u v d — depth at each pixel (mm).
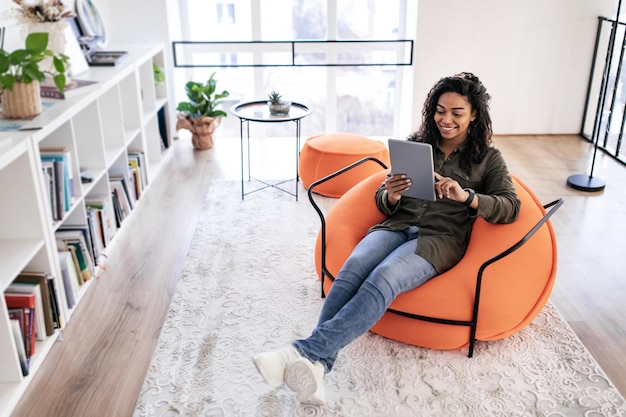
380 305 2041
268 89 4883
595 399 2066
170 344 2361
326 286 2572
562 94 4738
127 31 4441
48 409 2037
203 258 2996
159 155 4234
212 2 4648
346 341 1995
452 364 2240
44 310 2326
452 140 2322
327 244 2506
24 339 2186
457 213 2307
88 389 2135
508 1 4445
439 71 4633
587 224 3354
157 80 4230
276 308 2586
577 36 4551
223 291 2713
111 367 2250
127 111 3707
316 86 4887
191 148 4629
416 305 2209
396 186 2176
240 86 4863
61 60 2539
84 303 2654
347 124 5023
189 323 2488
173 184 3945
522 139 4758
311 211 3516
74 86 2893
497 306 2199
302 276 2832
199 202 3672
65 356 2309
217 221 3389
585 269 2902
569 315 2553
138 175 3645
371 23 4738
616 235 3230
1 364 2072
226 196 3725
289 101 3660
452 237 2279
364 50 4762
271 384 1918
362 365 2234
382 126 5039
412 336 2273
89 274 2787
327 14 4672
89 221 2863
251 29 4719
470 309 2193
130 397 2100
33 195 2248
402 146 2062
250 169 4188
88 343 2385
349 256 2314
